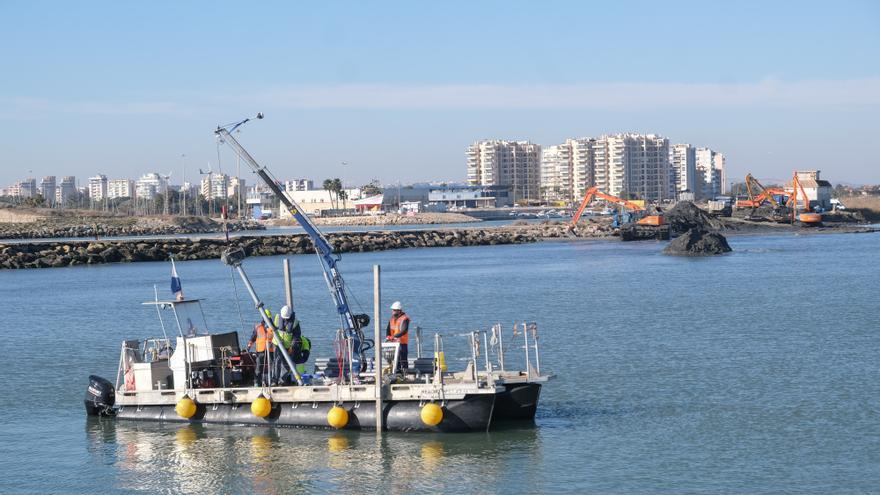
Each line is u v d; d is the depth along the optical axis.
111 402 31.20
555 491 23.17
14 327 56.53
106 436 28.91
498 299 68.56
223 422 29.22
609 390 34.00
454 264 112.44
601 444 26.91
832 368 37.44
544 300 67.31
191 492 23.95
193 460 26.25
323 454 26.23
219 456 26.48
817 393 32.97
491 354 42.31
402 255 135.75
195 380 29.80
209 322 57.62
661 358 40.50
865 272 88.00
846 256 113.81
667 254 124.62
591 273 93.81
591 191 191.25
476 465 25.11
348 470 24.95
